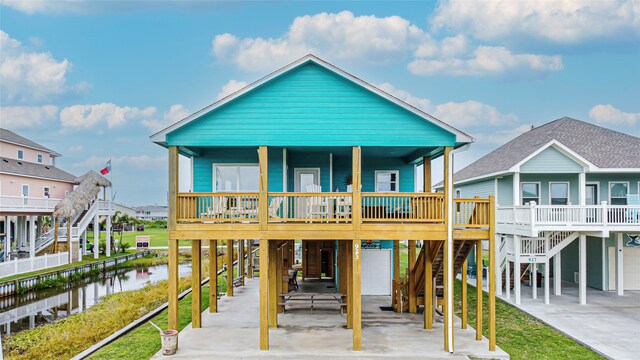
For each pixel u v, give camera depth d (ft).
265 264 38.42
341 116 40.60
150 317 50.49
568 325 46.44
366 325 45.73
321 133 40.47
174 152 40.19
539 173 65.21
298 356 36.42
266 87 40.73
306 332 43.27
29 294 75.72
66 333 48.21
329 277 75.72
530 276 70.08
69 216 100.22
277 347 38.60
